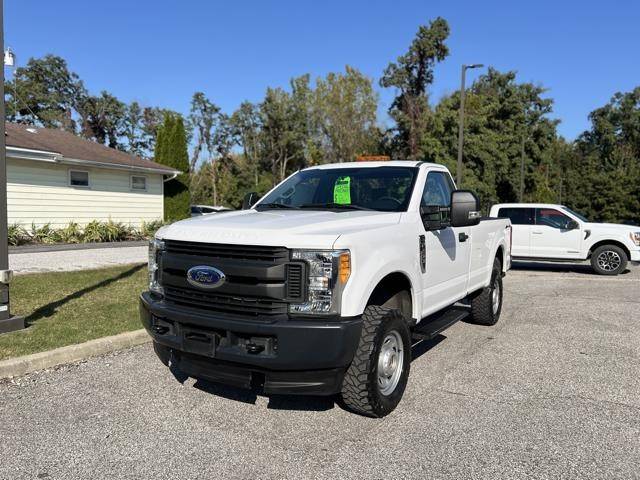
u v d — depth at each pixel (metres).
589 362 5.64
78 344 5.48
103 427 3.88
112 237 18.41
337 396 4.55
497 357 5.81
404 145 44.66
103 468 3.30
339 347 3.50
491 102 44.59
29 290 8.30
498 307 7.57
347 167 5.56
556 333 6.98
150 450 3.54
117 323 6.38
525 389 4.78
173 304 4.02
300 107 57.91
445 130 36.62
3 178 5.84
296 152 59.94
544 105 52.25
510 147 45.66
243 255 3.67
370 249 3.83
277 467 3.33
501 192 47.56
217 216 4.54
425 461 3.42
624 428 3.94
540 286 11.72
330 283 3.53
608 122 81.81
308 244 3.55
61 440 3.66
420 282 4.64
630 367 5.47
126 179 20.42
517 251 14.73
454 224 4.73
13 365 4.87
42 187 17.33
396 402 4.22
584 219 14.84
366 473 3.26
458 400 4.50
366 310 4.03
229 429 3.88
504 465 3.37
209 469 3.30
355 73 47.72
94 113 58.25
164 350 4.28
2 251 5.85
